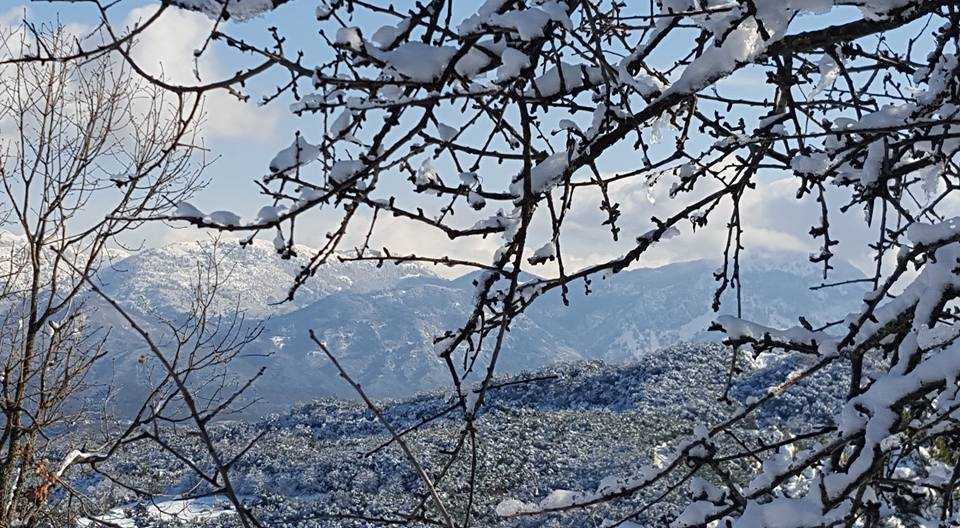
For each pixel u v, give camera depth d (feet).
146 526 57.62
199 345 23.04
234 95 7.08
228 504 65.98
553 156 8.23
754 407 9.73
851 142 9.94
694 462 9.95
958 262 8.72
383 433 93.56
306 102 7.64
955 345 8.52
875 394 8.64
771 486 9.57
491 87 7.46
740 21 7.56
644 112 7.88
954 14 9.61
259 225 7.11
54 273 24.54
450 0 8.12
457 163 8.50
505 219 8.50
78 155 25.34
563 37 8.00
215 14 6.73
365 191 7.39
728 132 11.05
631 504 47.83
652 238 9.54
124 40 6.16
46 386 26.13
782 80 10.36
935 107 9.55
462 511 58.75
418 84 7.43
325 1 7.77
